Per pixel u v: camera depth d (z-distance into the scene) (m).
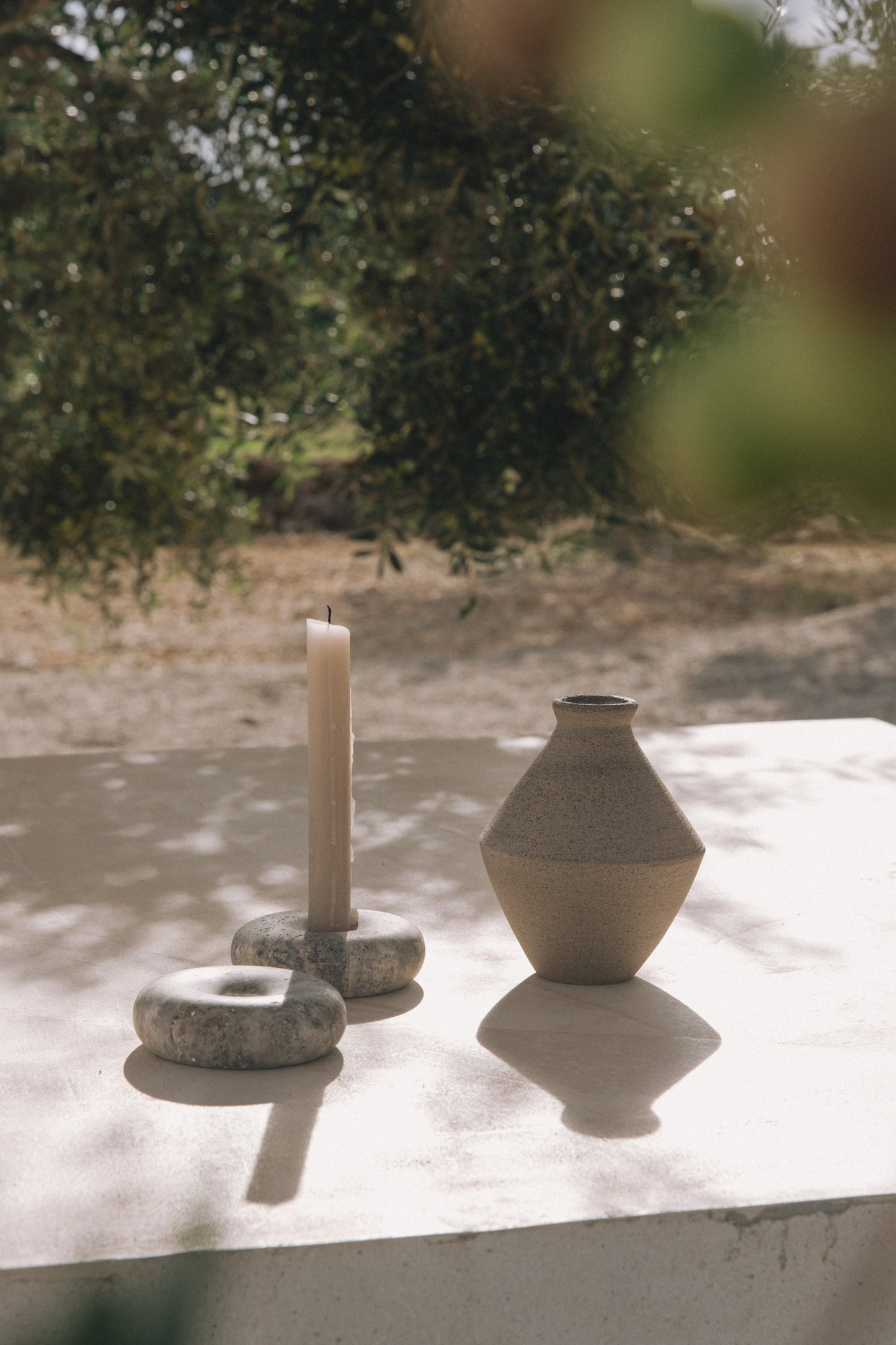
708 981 1.98
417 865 2.69
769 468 0.24
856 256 0.24
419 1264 1.21
